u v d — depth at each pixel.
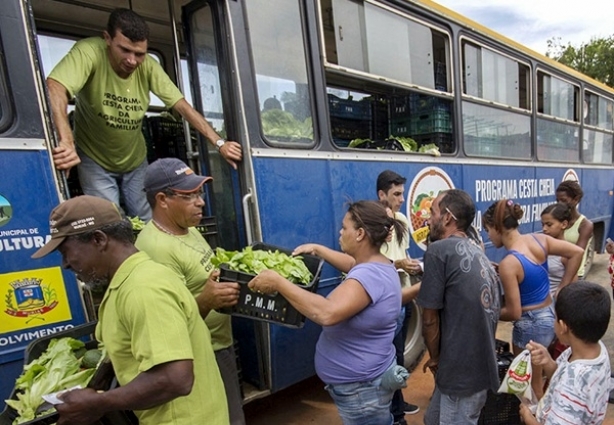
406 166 3.65
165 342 1.30
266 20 2.69
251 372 2.79
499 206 2.68
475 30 4.40
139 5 3.09
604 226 7.77
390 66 3.54
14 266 1.86
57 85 2.15
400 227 2.30
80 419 1.32
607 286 6.46
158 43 3.66
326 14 3.07
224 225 2.83
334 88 3.43
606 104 7.82
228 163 2.65
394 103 4.10
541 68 5.66
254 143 2.59
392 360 2.09
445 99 4.12
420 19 3.79
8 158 1.87
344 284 1.93
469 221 2.24
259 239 2.58
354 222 2.04
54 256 1.95
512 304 2.54
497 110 4.84
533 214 5.58
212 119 2.77
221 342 2.14
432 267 2.12
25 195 1.90
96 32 3.42
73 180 3.06
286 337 2.76
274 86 2.73
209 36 2.67
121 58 2.33
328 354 2.05
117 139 2.59
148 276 1.38
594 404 1.60
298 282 2.09
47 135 1.97
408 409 3.24
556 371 1.79
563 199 4.02
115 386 1.49
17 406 1.55
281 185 2.72
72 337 1.85
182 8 2.78
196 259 2.02
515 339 2.78
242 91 2.54
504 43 4.86
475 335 2.03
